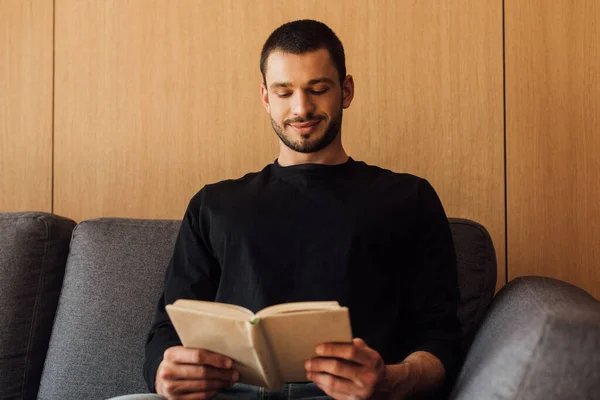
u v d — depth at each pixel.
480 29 1.66
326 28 1.32
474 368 1.03
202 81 1.76
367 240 1.22
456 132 1.67
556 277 1.64
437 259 1.27
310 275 1.21
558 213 1.64
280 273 1.21
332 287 1.19
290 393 1.13
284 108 1.27
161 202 1.77
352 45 1.71
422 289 1.25
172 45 1.77
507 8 1.66
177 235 1.49
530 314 0.92
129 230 1.51
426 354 1.15
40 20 1.81
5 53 1.82
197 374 0.98
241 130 1.75
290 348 0.90
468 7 1.67
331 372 0.91
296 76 1.25
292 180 1.30
